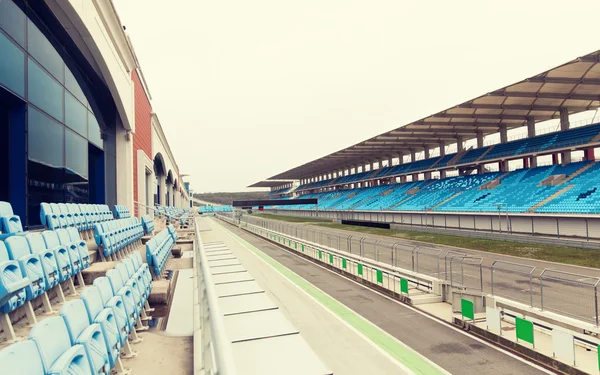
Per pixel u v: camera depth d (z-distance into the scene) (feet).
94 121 57.98
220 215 279.90
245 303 11.60
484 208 108.17
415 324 31.30
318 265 63.98
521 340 25.91
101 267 23.54
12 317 13.94
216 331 5.92
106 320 10.92
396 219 144.97
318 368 6.97
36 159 37.70
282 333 8.92
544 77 83.35
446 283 38.65
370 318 32.89
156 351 14.05
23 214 34.88
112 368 11.23
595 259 59.77
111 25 52.80
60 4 38.01
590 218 78.84
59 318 8.85
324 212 219.00
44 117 39.81
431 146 174.29
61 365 7.29
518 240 83.56
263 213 347.36
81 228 34.65
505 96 96.68
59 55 44.24
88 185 55.31
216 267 19.44
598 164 97.96
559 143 103.40
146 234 53.21
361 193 217.15
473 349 25.70
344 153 196.03
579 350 24.23
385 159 215.10
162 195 162.71
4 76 31.63
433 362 23.40
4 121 34.19
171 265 35.29
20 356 6.68
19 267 13.75
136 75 77.36
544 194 98.78
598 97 96.73
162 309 21.63
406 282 38.81
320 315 33.68
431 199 142.72
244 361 7.42
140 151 81.15
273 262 66.59
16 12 33.99
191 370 12.35
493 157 125.80
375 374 21.50
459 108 107.65
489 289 41.86
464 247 79.66
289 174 318.24
